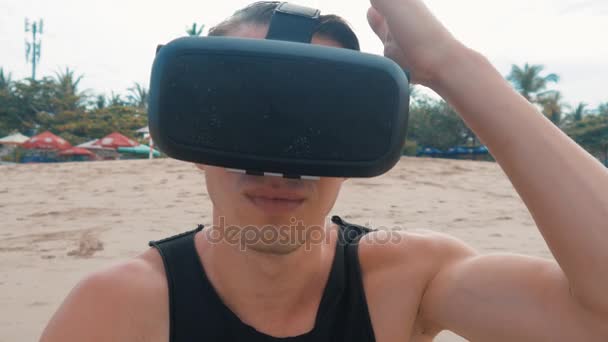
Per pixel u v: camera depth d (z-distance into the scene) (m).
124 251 3.98
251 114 0.56
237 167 0.57
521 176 0.67
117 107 41.22
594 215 0.63
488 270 0.82
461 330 0.84
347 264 0.86
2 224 5.31
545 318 0.73
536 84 33.12
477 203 6.87
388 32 0.80
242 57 0.56
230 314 0.77
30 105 38.88
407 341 0.86
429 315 0.90
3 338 2.32
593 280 0.64
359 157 0.57
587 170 0.65
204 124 0.56
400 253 0.90
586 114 39.53
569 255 0.65
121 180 8.86
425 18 0.74
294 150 0.56
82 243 4.25
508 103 0.69
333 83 0.56
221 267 0.78
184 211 5.94
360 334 0.82
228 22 0.74
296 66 0.56
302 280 0.79
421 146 34.66
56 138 28.33
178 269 0.80
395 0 0.75
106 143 28.05
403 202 6.78
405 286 0.87
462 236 4.74
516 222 5.49
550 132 0.67
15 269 3.48
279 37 0.65
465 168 11.05
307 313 0.80
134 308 0.75
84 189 8.03
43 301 2.84
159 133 0.57
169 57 0.56
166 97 0.57
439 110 33.75
